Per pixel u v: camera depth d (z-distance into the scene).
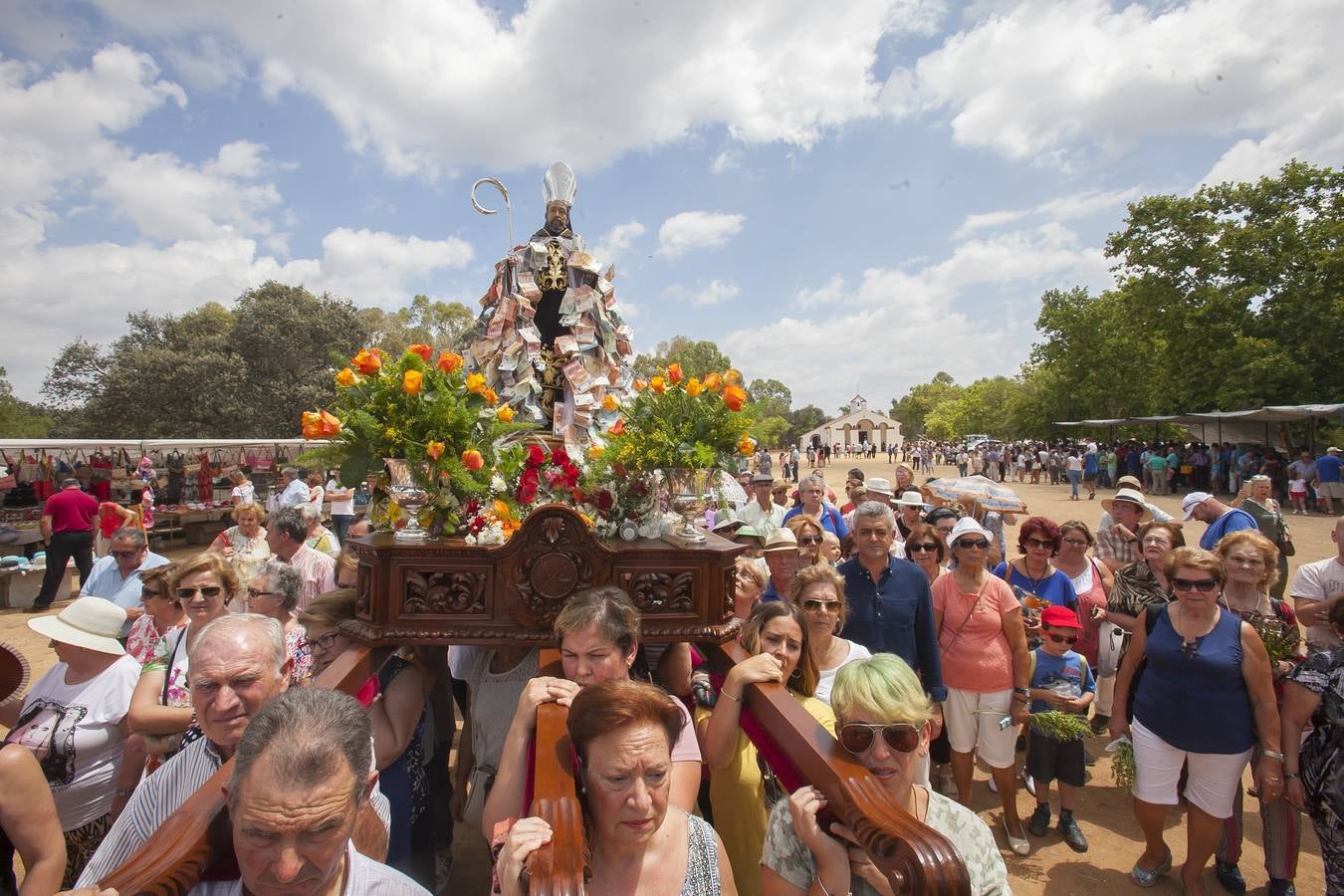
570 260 4.79
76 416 31.03
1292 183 22.94
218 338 29.17
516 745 2.08
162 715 2.87
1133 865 3.97
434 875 3.35
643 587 2.69
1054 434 45.06
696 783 2.31
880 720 1.97
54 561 10.11
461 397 2.91
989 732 4.10
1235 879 3.67
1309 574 4.56
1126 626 4.89
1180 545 4.68
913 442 78.44
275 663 2.19
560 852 1.39
